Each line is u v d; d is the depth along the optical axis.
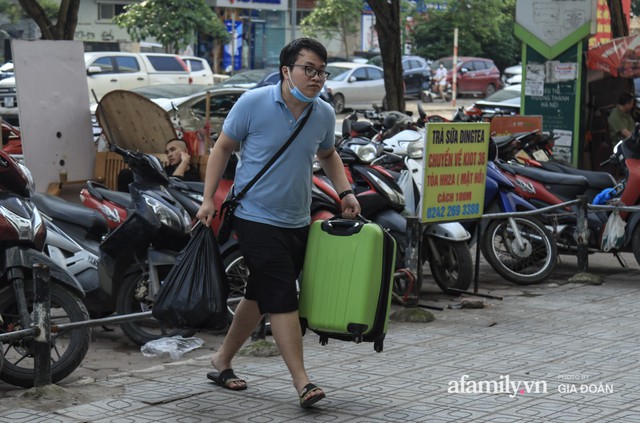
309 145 7.39
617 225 13.57
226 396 7.91
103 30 66.19
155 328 10.65
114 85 38.84
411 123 14.83
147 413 7.44
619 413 7.46
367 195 11.97
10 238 8.30
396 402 7.75
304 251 7.62
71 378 8.88
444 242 12.36
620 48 19.97
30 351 8.45
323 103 7.54
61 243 10.13
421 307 11.79
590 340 10.11
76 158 14.58
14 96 33.59
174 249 10.02
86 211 10.63
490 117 18.72
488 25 78.00
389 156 12.91
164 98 25.42
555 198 14.11
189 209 10.97
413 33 77.69
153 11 56.97
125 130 14.72
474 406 7.64
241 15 65.50
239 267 10.77
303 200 7.47
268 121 7.32
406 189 12.56
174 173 12.82
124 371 9.21
